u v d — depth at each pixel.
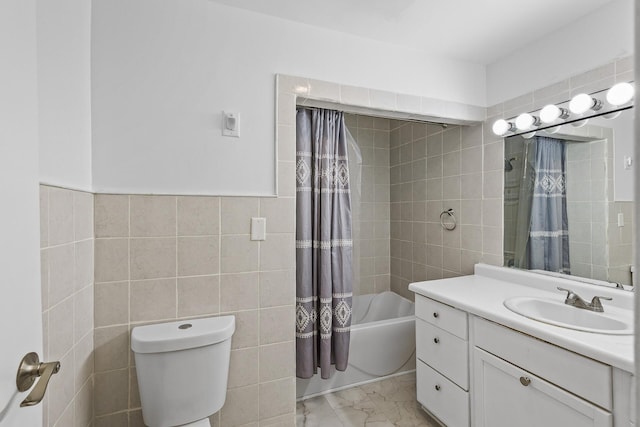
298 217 1.83
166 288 1.42
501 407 1.31
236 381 1.54
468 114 2.07
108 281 1.34
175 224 1.43
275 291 1.61
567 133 1.68
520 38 1.80
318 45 1.69
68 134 1.10
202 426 1.28
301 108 1.85
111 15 1.34
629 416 0.93
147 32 1.39
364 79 1.79
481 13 1.57
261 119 1.58
